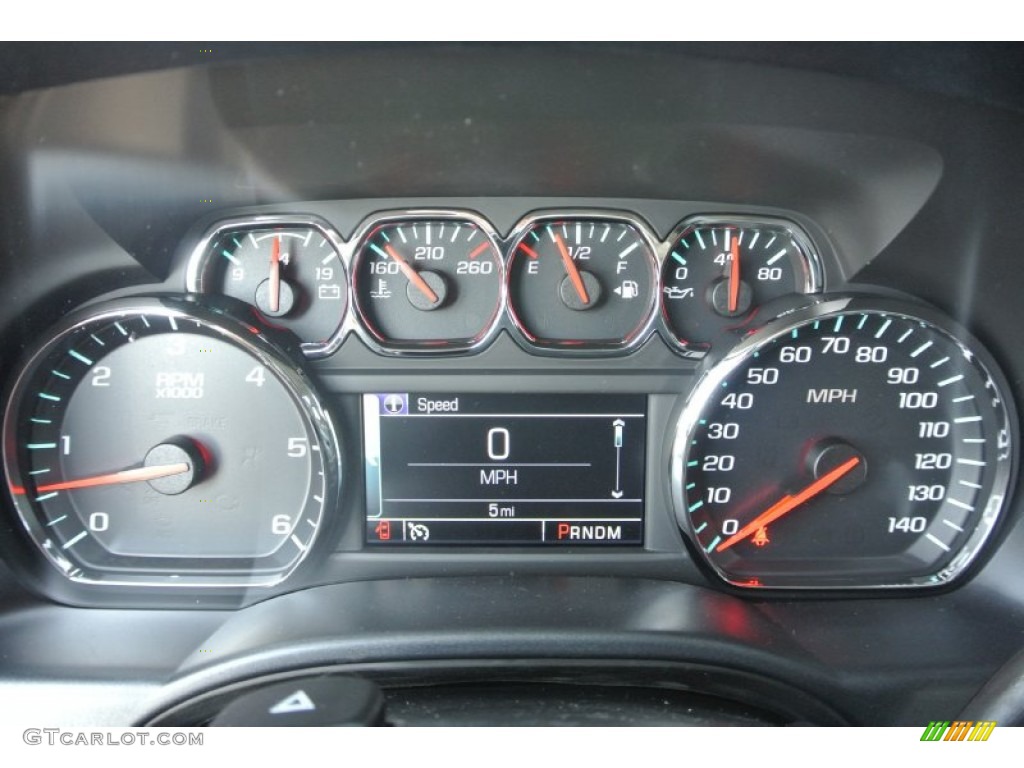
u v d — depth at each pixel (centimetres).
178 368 25
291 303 25
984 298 24
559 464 25
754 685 21
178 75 19
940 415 26
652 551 26
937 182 22
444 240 25
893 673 21
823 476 25
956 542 26
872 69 19
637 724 20
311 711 16
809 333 25
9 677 21
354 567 25
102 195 23
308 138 22
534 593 24
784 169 23
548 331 25
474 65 19
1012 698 18
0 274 23
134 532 26
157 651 23
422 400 25
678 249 25
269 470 25
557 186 24
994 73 19
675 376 25
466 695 21
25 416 25
